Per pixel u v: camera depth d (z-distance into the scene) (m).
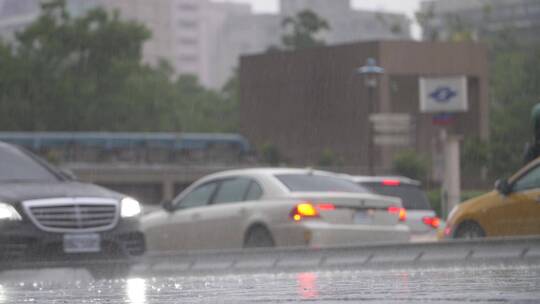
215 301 14.31
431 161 175.00
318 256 33.06
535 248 29.39
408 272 22.69
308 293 15.48
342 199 41.16
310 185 42.25
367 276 21.00
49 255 31.59
